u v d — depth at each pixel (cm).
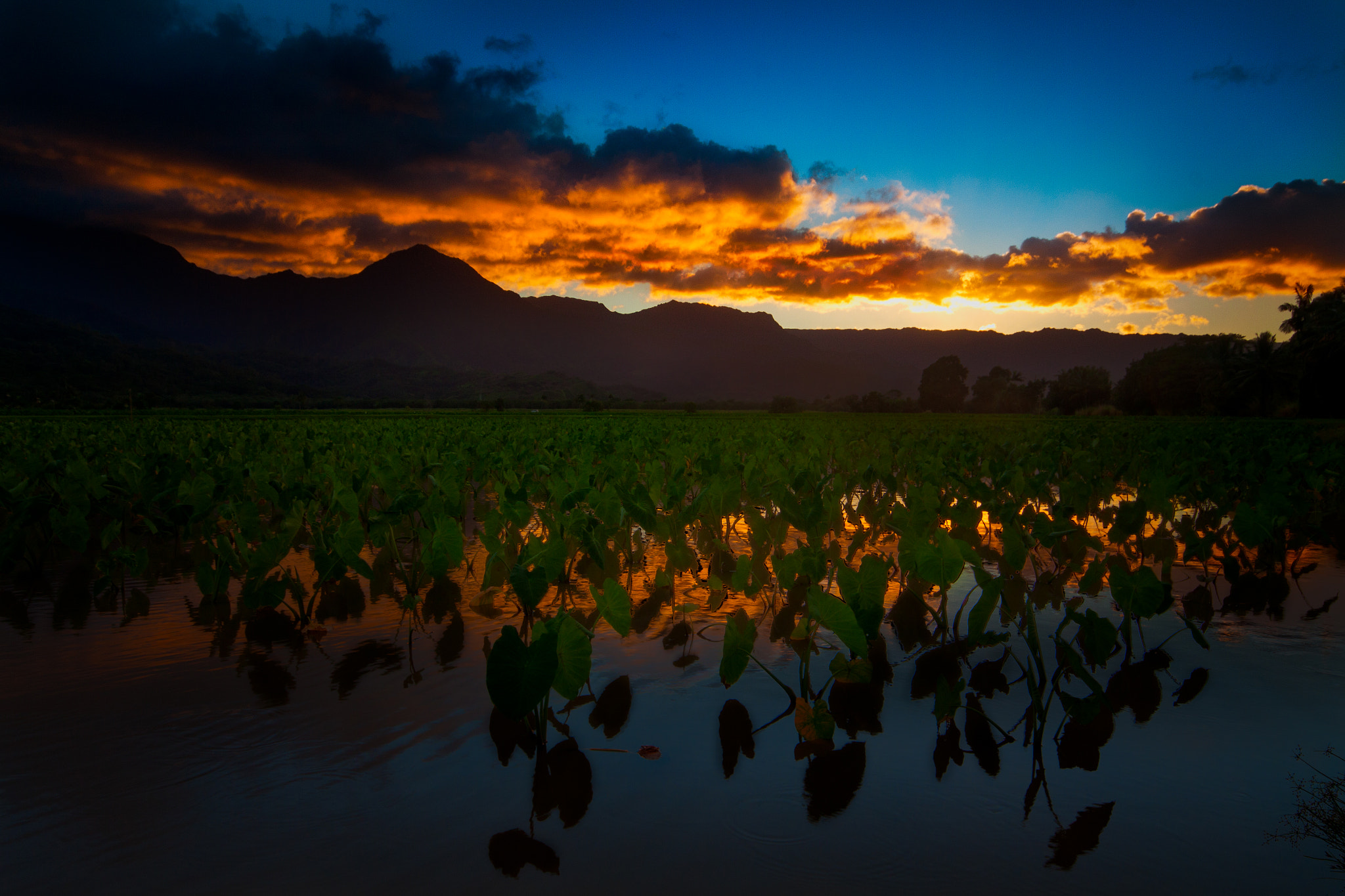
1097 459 1199
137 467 920
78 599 557
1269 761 306
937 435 1956
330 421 3194
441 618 515
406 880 228
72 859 238
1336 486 1123
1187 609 541
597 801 274
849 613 352
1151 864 237
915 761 307
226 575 536
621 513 647
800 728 317
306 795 277
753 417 5447
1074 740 326
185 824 258
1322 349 4781
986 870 235
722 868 235
